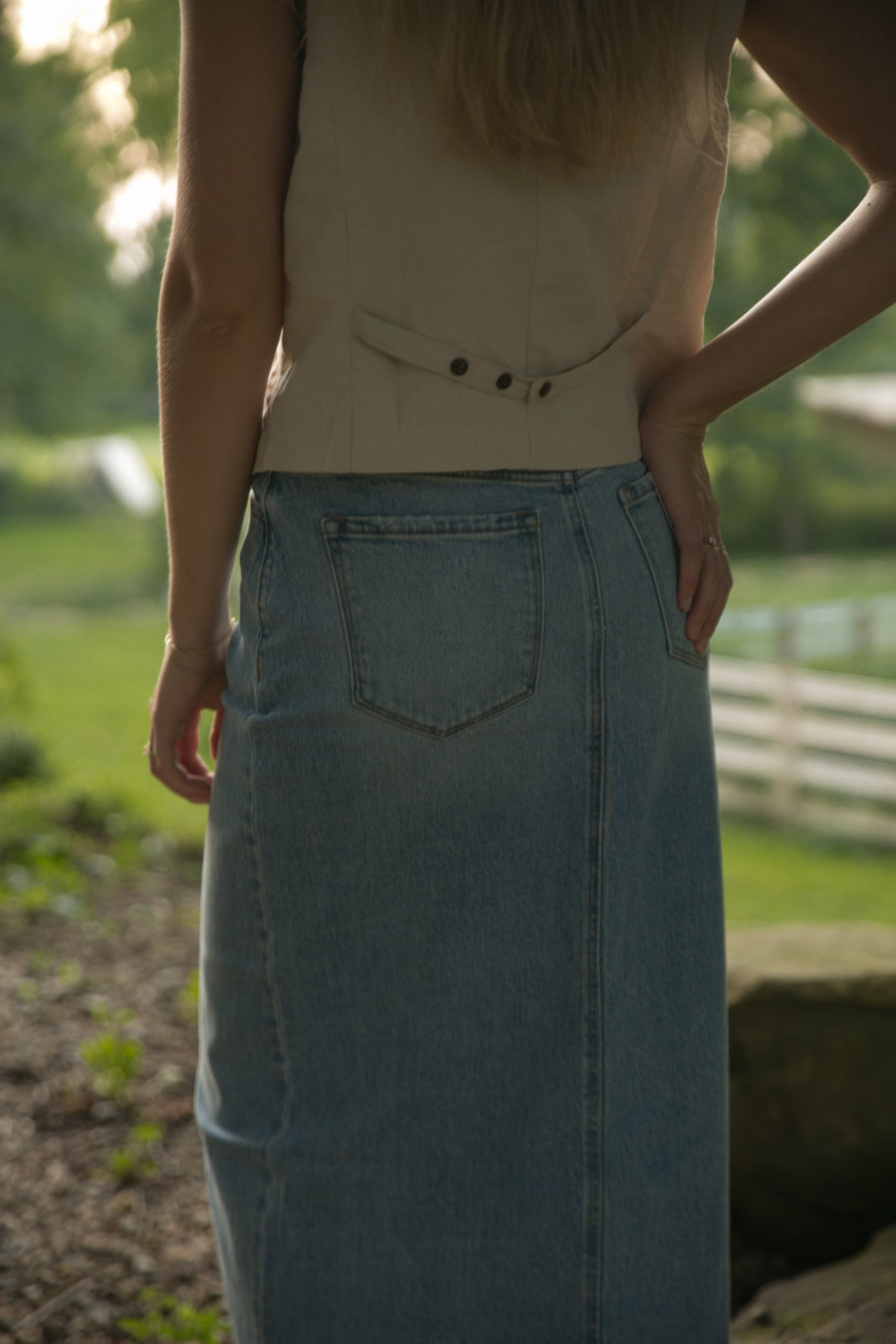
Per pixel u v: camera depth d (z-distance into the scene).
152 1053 3.46
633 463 1.13
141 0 5.38
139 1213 2.58
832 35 1.07
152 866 5.99
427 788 1.07
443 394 1.03
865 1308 1.70
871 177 1.11
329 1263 1.12
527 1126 1.10
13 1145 2.92
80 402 26.59
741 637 12.93
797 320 1.12
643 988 1.12
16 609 20.42
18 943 4.59
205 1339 2.05
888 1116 2.17
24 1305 2.23
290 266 1.04
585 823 1.09
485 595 1.04
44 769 7.70
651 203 1.09
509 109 0.97
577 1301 1.11
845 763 9.72
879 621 12.77
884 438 24.75
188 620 1.20
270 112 1.00
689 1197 1.13
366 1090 1.11
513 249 1.02
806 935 2.49
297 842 1.10
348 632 1.06
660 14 1.01
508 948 1.09
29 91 6.65
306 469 1.05
